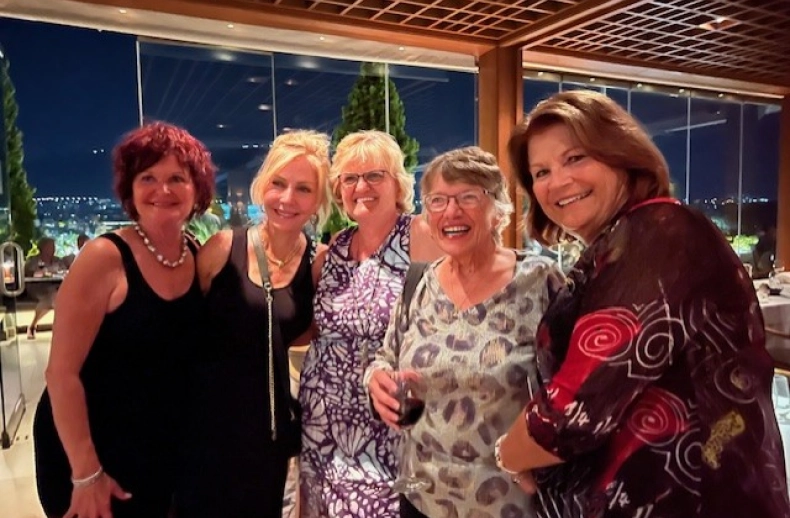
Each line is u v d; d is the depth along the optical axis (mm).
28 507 2795
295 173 1692
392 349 1455
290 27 3400
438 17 3340
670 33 3705
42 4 3107
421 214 1734
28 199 5758
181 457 1607
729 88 5898
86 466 1429
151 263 1508
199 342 1615
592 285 913
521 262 1322
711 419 824
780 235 6500
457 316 1311
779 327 4094
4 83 4336
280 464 1643
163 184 1496
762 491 811
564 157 961
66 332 1411
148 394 1511
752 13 3436
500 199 1361
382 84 5531
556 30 3488
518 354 1237
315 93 5652
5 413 3682
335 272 1747
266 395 1613
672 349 821
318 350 1710
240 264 1643
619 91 6066
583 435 869
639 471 844
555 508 997
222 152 5785
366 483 1585
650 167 934
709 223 882
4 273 3891
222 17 3230
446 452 1272
